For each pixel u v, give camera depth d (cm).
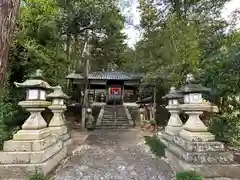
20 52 721
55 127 648
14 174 355
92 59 1655
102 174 396
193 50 704
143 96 1376
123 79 1596
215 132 536
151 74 935
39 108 432
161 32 957
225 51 579
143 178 376
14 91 676
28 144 380
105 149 641
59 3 1100
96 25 1345
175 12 880
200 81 592
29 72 739
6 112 592
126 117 1464
